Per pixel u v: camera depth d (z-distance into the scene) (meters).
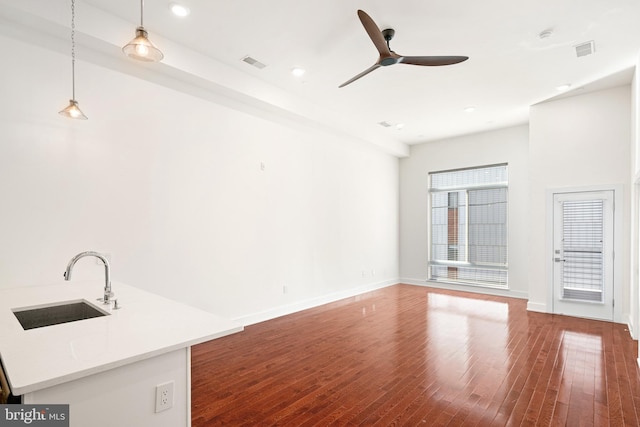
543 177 5.18
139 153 3.52
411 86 4.59
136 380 1.31
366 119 6.00
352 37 3.45
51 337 1.47
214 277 4.14
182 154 3.87
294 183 5.25
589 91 4.77
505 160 6.48
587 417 2.34
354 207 6.53
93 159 3.21
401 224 7.82
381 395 2.64
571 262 4.97
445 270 7.31
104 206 3.27
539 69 4.09
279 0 2.88
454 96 4.95
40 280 2.89
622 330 4.29
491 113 5.66
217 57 3.88
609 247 4.68
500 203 6.57
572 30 3.26
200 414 2.37
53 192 2.98
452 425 2.25
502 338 3.98
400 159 7.84
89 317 2.16
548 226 5.14
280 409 2.44
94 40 3.06
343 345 3.76
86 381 1.19
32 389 1.04
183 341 1.43
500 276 6.57
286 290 5.09
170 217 3.75
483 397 2.61
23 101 2.84
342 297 6.17
